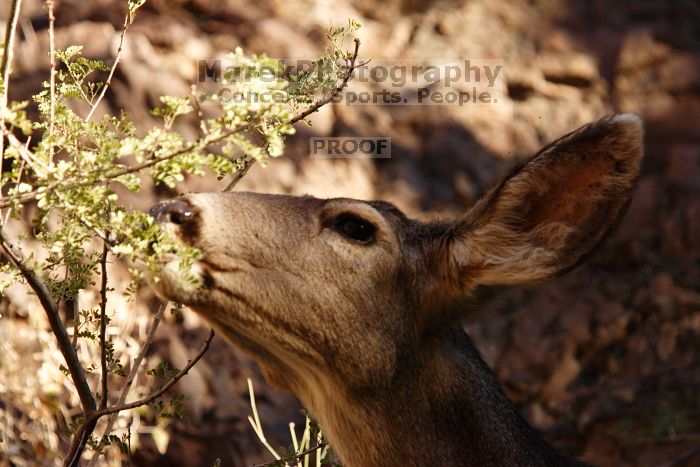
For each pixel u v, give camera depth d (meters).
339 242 6.48
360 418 6.64
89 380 10.33
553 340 12.84
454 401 6.76
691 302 12.95
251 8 14.90
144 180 12.14
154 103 13.09
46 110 6.31
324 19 15.18
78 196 5.36
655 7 16.30
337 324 6.45
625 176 6.20
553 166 6.36
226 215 6.29
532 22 15.98
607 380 12.58
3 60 5.64
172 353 11.20
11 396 10.22
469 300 6.69
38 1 13.96
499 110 14.95
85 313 6.75
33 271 5.58
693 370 12.45
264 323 6.38
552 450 7.29
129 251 5.39
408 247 6.67
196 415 11.02
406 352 6.62
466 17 15.88
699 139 14.82
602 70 15.57
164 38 13.91
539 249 6.46
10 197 5.30
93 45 13.43
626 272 13.56
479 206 6.60
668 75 15.42
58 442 10.10
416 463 6.64
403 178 14.00
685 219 13.75
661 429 11.82
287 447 11.01
